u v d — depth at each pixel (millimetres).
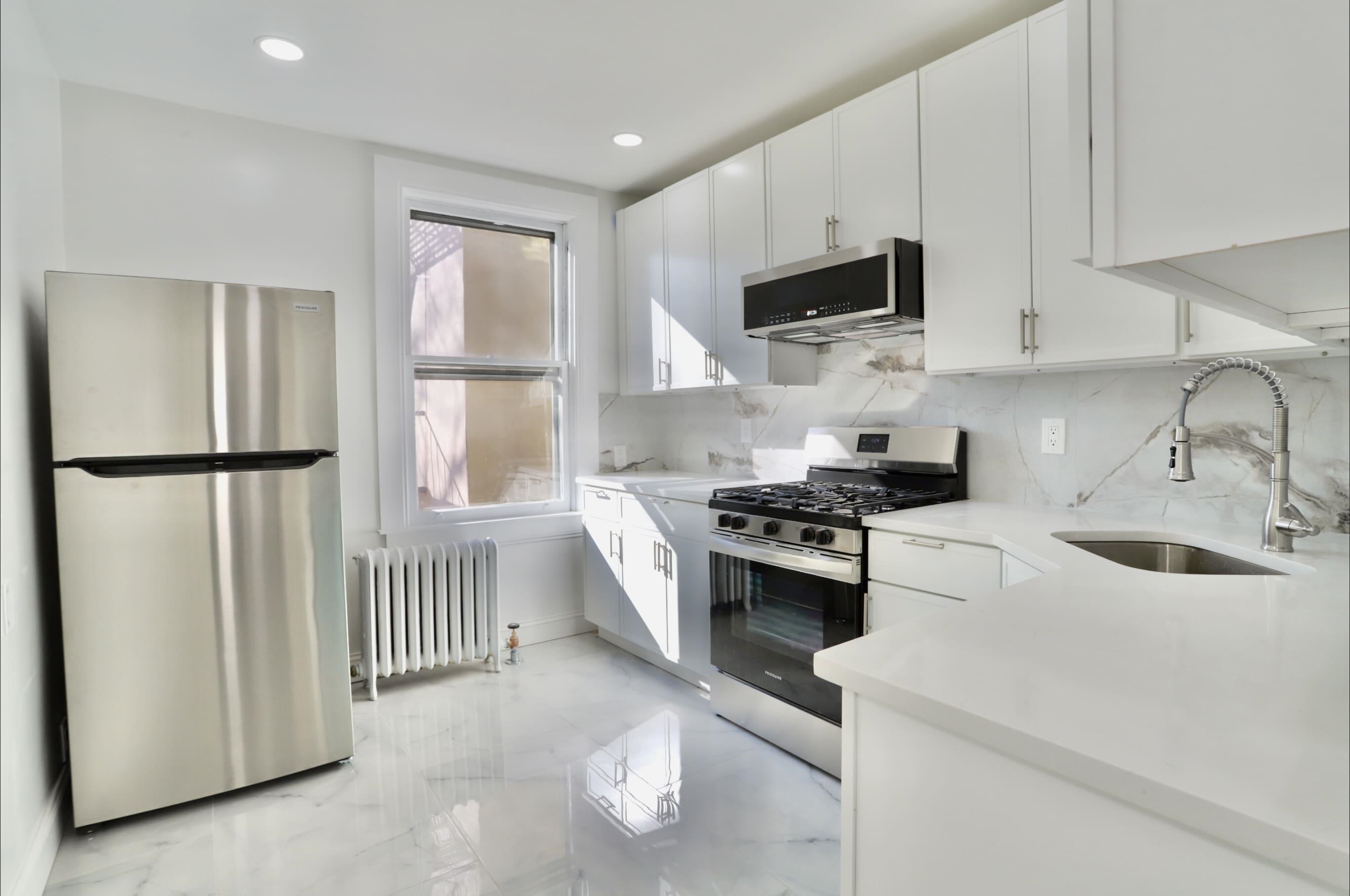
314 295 2334
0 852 1546
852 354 2967
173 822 2064
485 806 2123
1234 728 664
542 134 3070
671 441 4016
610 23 2207
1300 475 1783
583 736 2590
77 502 1968
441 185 3314
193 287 2127
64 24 2152
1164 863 604
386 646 2949
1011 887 716
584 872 1810
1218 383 1932
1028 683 782
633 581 3291
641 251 3656
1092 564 1422
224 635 2178
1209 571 1704
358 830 2008
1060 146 1932
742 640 2623
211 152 2799
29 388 1974
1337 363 1713
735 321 3051
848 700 878
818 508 2318
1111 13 631
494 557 3262
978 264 2139
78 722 1972
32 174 2072
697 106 2799
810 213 2670
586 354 3762
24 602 1839
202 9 2096
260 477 2232
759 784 2240
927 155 2264
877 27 2244
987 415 2480
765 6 2121
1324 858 485
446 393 3432
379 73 2510
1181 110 593
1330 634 940
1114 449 2150
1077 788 660
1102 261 640
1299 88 538
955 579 1933
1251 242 561
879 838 849
